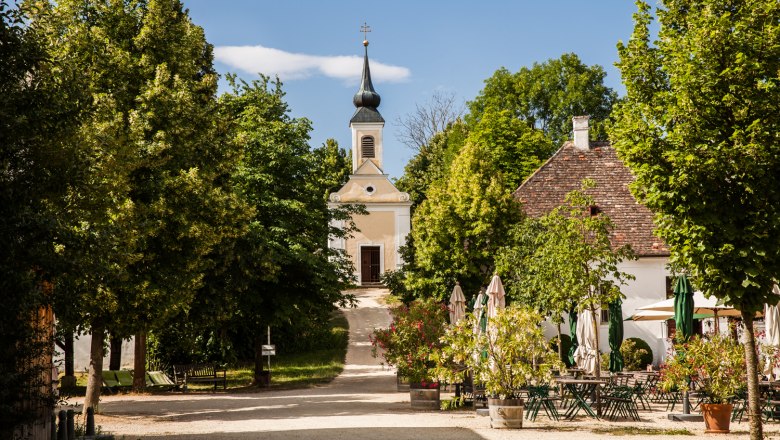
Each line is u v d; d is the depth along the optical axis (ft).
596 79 179.83
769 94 36.86
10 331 27.58
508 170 161.38
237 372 109.50
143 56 64.44
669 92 39.29
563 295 66.69
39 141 29.01
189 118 62.90
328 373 106.63
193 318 83.51
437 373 52.49
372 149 214.48
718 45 37.04
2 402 28.14
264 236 91.30
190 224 61.26
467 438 44.34
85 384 95.20
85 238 31.17
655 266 108.78
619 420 54.70
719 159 36.52
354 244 197.06
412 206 224.12
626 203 117.60
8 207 27.12
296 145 99.76
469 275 121.19
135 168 55.47
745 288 37.68
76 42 59.31
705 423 48.26
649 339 107.55
